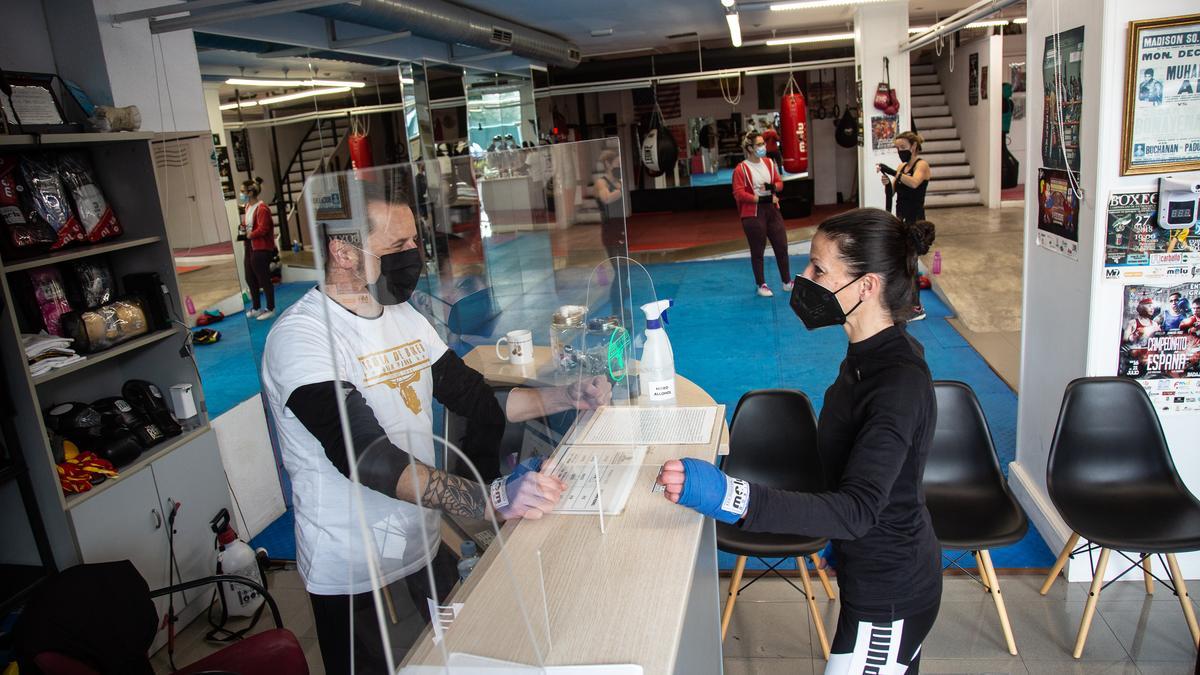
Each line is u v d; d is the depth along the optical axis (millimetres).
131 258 3277
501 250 2283
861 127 9297
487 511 1282
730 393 5305
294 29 5164
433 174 1988
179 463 3201
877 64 8969
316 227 1063
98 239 3053
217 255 3711
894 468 1485
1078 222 2887
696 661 1794
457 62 7000
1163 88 2582
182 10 3299
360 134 6355
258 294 4965
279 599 3342
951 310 6883
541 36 8086
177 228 3562
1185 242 2682
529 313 2266
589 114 15977
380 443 1127
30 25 3172
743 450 2803
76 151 3121
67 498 2697
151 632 2062
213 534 3369
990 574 2635
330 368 1490
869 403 1563
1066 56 2926
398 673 1082
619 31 8984
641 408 2641
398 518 1127
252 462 3859
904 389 1531
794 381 5441
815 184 15414
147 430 3105
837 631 1757
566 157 2406
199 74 3766
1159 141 2619
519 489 1756
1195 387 2793
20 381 2561
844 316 1607
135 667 1985
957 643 2709
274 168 5191
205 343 3527
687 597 1504
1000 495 2646
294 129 5473
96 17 3213
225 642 3080
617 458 2113
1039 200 3248
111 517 2850
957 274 7750
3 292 2494
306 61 5480
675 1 6969
